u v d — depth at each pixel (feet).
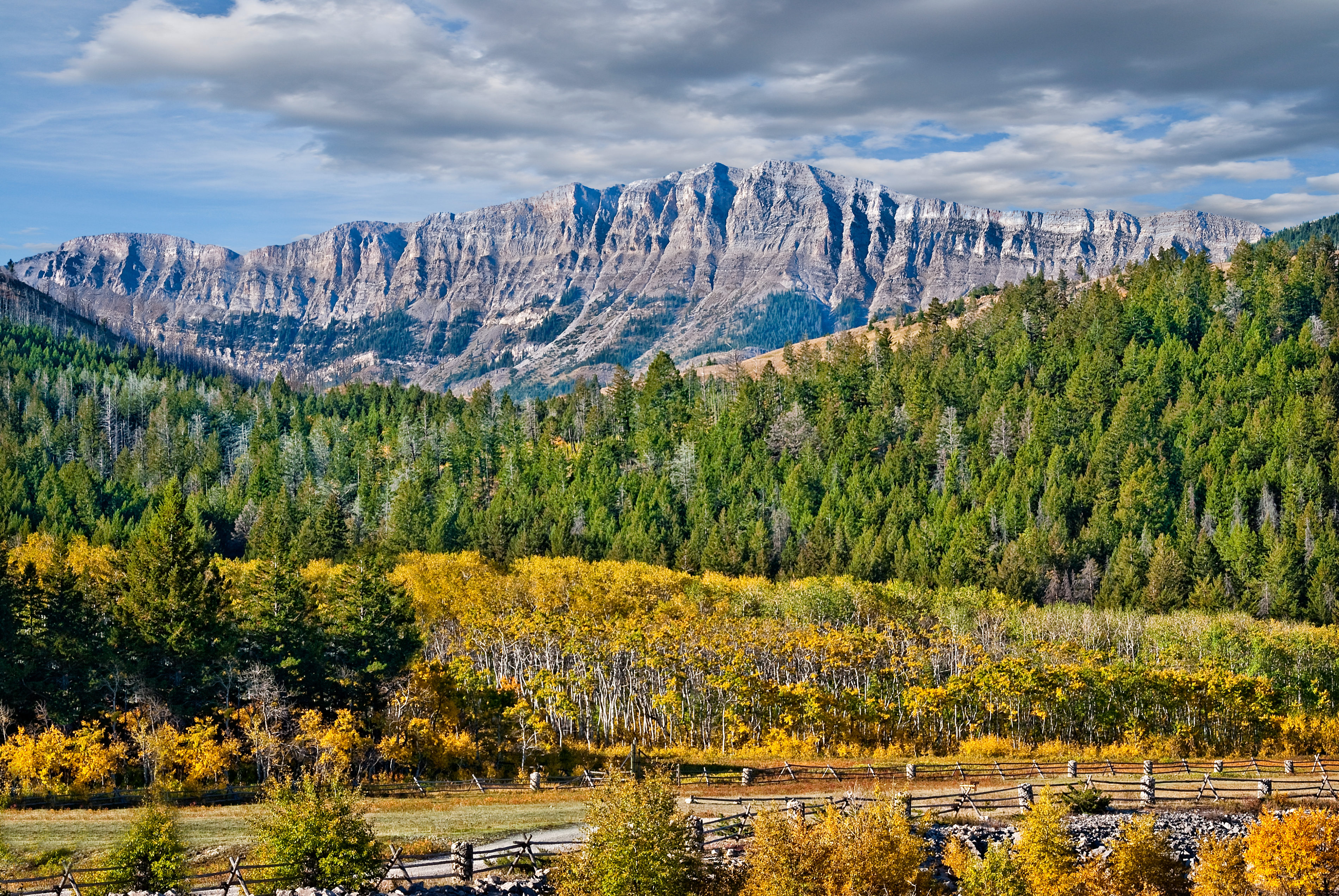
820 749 287.89
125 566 281.13
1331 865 134.82
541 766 253.44
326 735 218.59
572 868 125.90
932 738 301.22
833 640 346.95
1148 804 191.11
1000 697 302.66
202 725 224.33
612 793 127.13
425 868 138.72
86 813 171.22
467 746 246.68
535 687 302.45
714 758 267.18
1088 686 306.76
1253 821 156.46
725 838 150.20
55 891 120.57
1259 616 463.01
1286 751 294.05
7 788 191.52
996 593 453.99
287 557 378.53
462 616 362.74
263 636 258.16
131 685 234.99
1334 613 459.73
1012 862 138.10
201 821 164.96
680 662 321.32
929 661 360.69
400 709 250.98
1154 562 485.15
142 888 121.29
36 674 235.81
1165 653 378.32
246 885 123.65
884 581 506.07
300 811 126.82
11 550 392.06
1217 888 136.56
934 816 174.50
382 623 268.62
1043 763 249.55
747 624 373.61
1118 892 136.98
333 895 121.80
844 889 126.72
